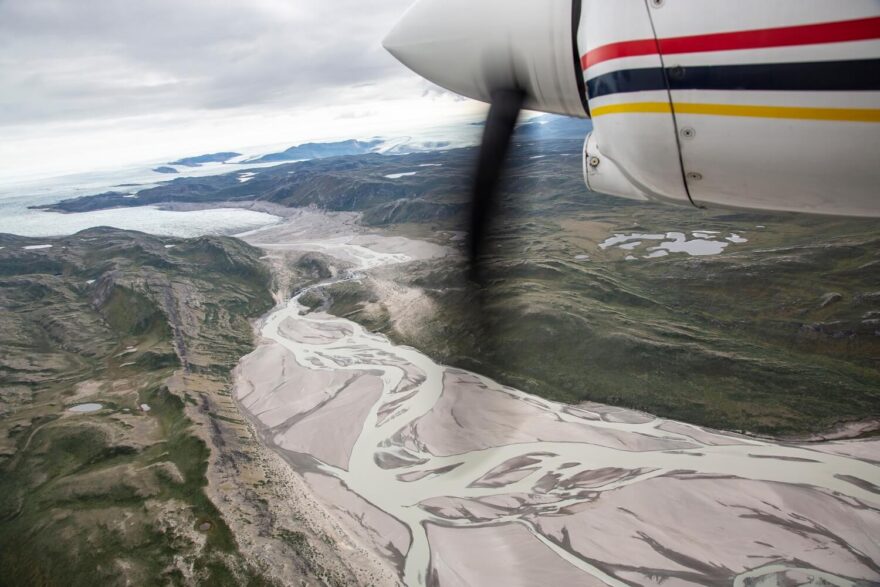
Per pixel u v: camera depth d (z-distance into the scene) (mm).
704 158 5871
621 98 5938
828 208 5934
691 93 5504
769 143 5379
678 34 5363
